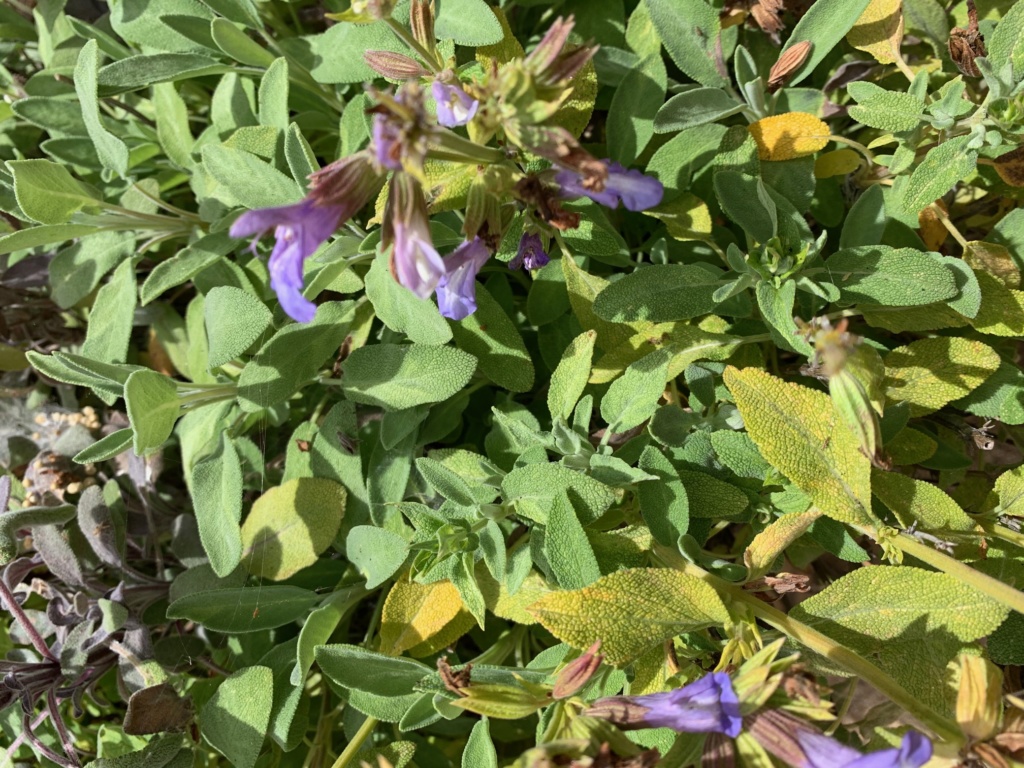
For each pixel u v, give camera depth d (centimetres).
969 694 21
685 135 30
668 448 29
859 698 32
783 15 35
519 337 30
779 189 30
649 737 25
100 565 36
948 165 27
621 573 23
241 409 32
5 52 41
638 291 28
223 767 35
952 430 32
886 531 24
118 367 30
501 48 30
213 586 32
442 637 29
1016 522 27
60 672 32
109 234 36
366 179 22
